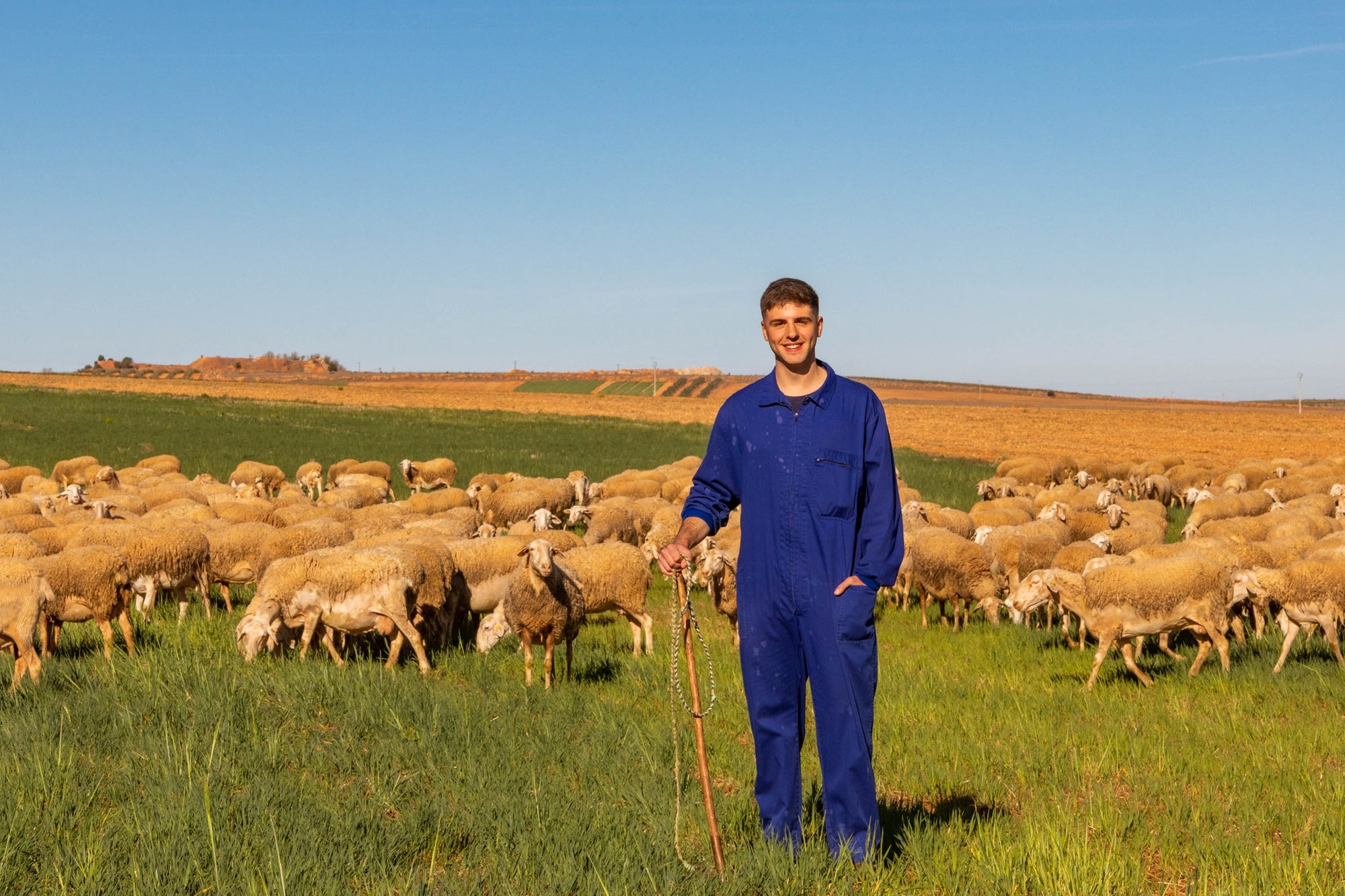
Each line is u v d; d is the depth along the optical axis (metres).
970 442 65.00
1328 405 148.50
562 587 10.12
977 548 14.52
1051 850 5.57
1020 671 11.63
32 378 104.44
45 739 7.05
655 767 7.05
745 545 4.93
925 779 7.18
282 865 4.98
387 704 8.18
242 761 6.78
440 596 11.62
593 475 37.66
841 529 4.81
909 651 13.04
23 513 16.97
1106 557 12.01
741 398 5.00
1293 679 10.75
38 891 4.95
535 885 4.97
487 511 23.58
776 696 4.98
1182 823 6.36
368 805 6.14
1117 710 9.58
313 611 10.64
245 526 14.12
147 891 4.80
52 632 10.65
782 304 4.77
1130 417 89.75
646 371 186.75
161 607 13.77
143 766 6.70
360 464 33.41
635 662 11.45
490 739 7.55
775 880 4.83
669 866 5.08
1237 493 24.67
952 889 5.14
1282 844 6.02
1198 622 11.15
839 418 4.81
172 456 31.72
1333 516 22.84
